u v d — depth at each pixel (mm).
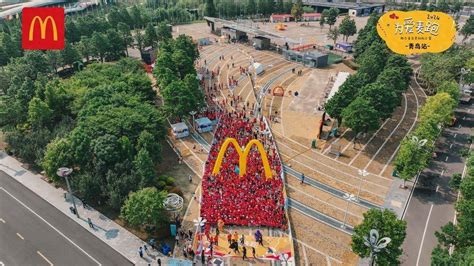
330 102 98062
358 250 53562
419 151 75375
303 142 96062
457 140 96938
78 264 59562
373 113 87875
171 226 63219
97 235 65188
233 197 71750
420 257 61219
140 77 106000
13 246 63281
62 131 84938
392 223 51844
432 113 90000
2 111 92438
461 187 63406
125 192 68188
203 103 110250
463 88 118188
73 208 70750
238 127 100438
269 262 59375
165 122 97562
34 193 76375
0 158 88812
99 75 111312
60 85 100312
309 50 169000
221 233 65125
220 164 76625
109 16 193000
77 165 75875
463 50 128750
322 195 76250
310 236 65312
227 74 143250
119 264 59438
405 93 125875
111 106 85625
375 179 81500
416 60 157625
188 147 93000
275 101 119438
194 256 60062
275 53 171250
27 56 123250
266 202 70562
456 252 50531
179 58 121438
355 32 180500
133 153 75375
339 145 91688
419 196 76000
